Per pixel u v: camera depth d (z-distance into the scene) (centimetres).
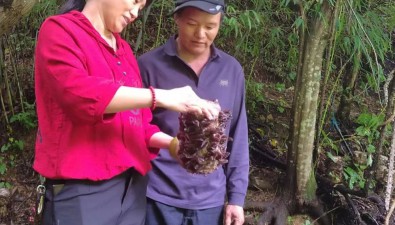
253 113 370
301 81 270
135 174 149
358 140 355
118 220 143
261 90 395
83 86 121
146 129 157
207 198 184
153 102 126
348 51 297
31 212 295
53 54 124
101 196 137
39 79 131
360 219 290
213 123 134
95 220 135
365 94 409
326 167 326
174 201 181
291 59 366
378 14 323
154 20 362
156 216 183
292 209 289
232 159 192
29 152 334
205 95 182
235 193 189
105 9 135
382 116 340
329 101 325
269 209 287
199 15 168
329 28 257
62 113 130
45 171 134
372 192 311
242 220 188
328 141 328
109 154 136
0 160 325
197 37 173
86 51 129
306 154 279
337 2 246
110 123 135
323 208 294
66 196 133
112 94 122
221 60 186
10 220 290
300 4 251
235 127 193
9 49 330
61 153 131
